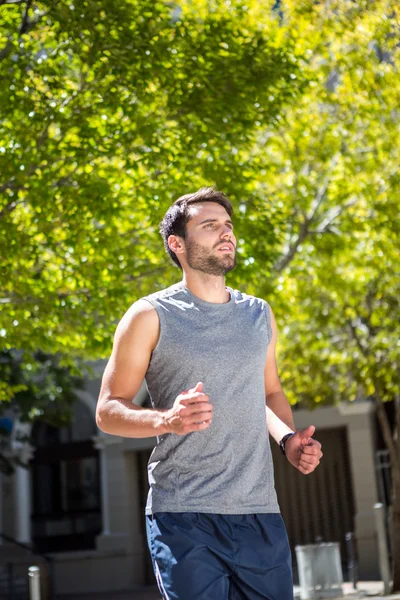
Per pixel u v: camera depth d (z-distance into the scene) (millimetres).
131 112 11633
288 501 27172
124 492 27688
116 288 12188
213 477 3594
